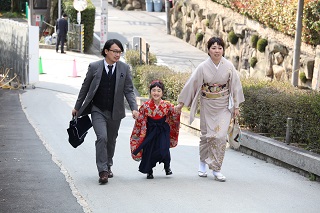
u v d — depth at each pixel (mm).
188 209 8305
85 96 9914
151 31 43844
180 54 35812
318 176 10008
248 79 15805
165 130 10031
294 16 22922
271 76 25156
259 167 11070
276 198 8930
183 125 15930
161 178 10195
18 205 8289
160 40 40469
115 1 55906
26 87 25406
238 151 12625
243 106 12961
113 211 8203
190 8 39125
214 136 10016
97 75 9742
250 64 27344
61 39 37438
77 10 37906
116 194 9078
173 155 12281
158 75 19156
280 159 11008
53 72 30578
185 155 12305
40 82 27344
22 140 13570
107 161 9898
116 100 9828
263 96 12469
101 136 9633
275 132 12125
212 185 9711
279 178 10227
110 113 9867
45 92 24359
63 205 8328
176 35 41594
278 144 11148
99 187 9477
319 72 19297
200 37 37281
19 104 20891
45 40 40125
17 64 26219
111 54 9719
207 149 10219
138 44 24891
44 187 9281
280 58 24422
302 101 11156
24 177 9922
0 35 28594
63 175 10094
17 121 16891
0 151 12195
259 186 9656
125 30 44094
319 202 8750
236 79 10148
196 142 13977
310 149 10727
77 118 9961
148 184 9742
